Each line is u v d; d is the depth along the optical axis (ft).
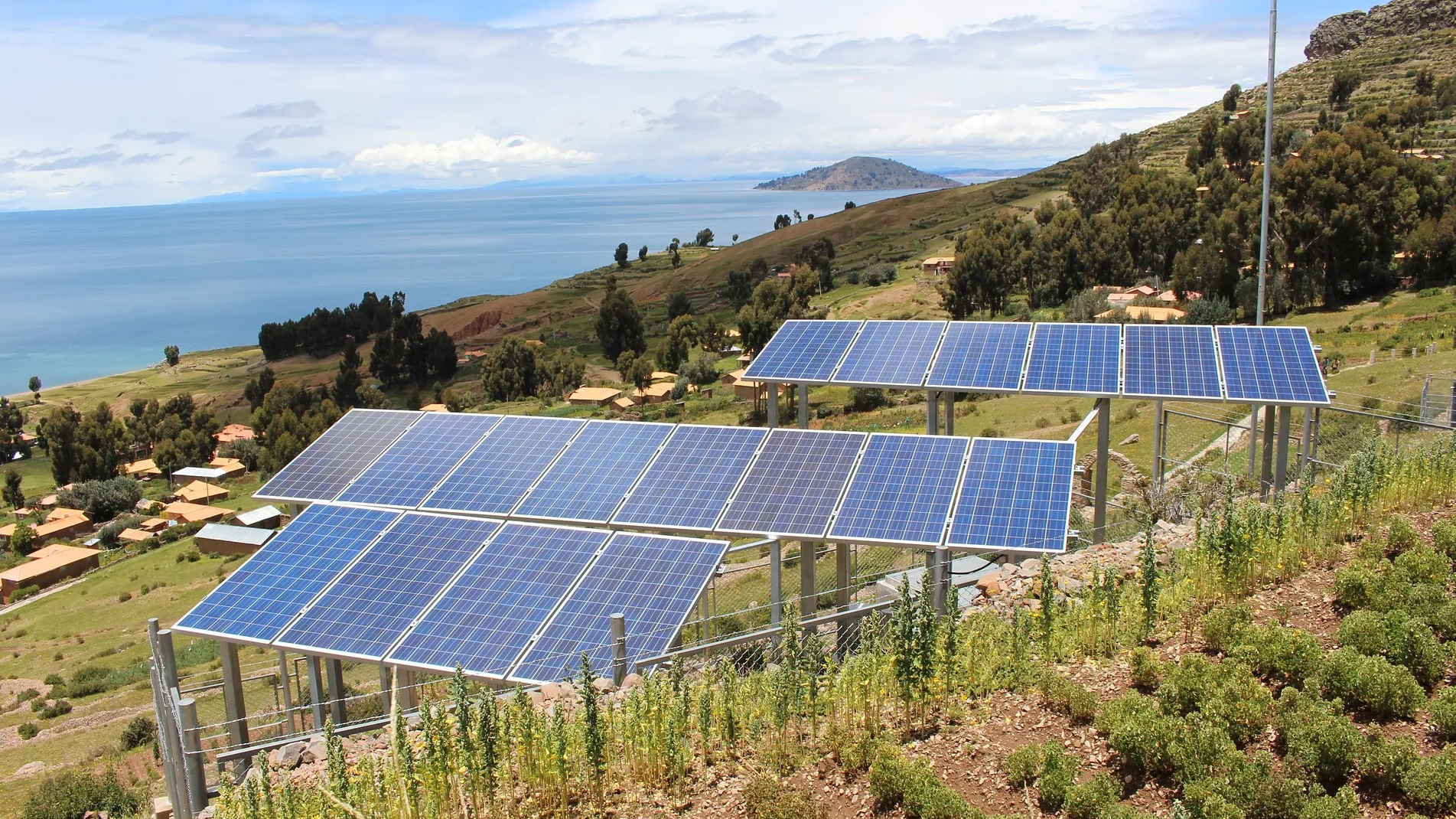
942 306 486.79
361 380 652.07
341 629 64.18
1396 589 44.39
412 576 68.69
